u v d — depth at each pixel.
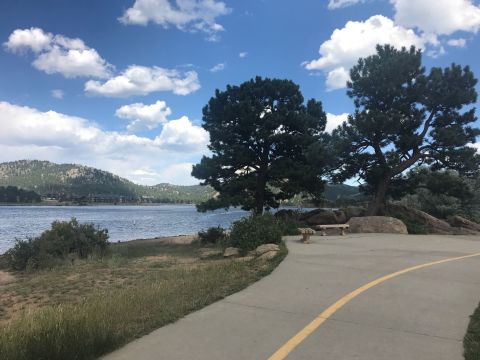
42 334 5.39
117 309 7.18
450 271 10.52
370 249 14.41
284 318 6.71
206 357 5.20
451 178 26.17
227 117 28.16
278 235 15.56
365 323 6.45
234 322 6.53
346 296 7.99
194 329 6.23
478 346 5.50
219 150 28.64
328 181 28.17
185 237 29.75
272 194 29.33
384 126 24.69
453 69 24.89
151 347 5.55
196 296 8.11
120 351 5.44
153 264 15.55
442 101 25.48
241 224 16.66
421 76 25.33
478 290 8.57
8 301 10.85
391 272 10.27
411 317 6.74
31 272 16.47
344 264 11.32
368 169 27.12
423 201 34.84
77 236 19.97
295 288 8.67
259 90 28.16
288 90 28.36
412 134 26.09
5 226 55.06
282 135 27.39
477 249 15.05
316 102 29.22
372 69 26.61
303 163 27.84
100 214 109.00
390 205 27.14
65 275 14.23
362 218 23.06
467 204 34.47
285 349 5.43
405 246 15.55
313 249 14.17
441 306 7.35
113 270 14.45
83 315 6.32
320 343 5.63
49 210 145.25
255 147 28.59
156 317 6.71
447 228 25.19
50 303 10.28
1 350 5.00
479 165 25.31
